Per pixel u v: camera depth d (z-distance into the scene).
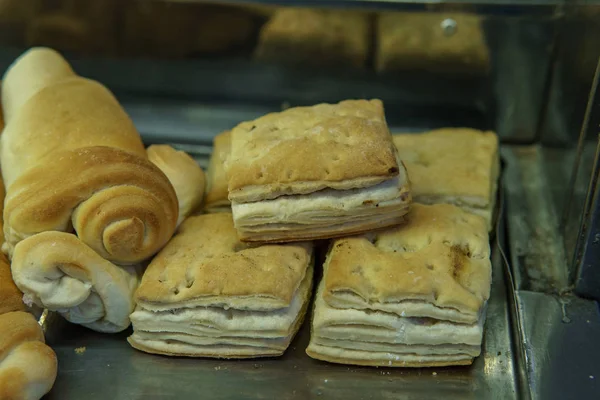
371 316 0.53
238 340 0.55
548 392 0.53
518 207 0.64
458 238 0.56
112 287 0.54
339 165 0.54
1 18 0.68
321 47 0.68
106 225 0.53
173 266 0.55
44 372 0.52
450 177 0.60
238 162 0.55
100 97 0.60
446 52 0.67
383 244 0.56
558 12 0.64
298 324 0.55
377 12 0.66
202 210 0.60
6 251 0.55
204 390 0.54
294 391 0.53
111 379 0.54
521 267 0.60
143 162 0.55
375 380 0.54
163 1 0.67
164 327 0.54
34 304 0.55
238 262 0.54
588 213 0.56
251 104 0.71
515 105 0.68
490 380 0.54
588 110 0.58
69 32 0.69
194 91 0.71
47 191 0.54
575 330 0.56
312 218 0.55
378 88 0.70
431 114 0.70
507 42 0.66
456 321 0.53
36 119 0.58
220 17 0.68
